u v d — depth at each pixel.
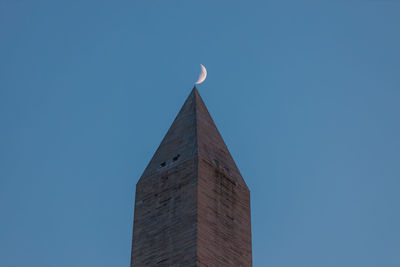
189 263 171.75
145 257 179.88
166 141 198.50
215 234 178.50
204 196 181.75
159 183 188.75
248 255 183.00
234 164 196.50
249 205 191.00
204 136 194.75
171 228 179.62
